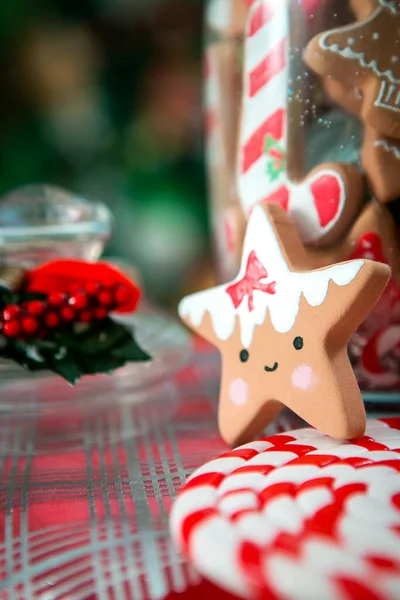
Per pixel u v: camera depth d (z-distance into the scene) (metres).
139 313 0.34
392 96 0.22
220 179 0.29
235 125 0.26
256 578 0.15
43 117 0.58
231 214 0.26
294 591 0.14
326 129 0.23
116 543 0.18
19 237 0.29
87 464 0.22
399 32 0.22
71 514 0.19
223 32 0.27
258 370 0.22
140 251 0.58
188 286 0.59
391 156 0.22
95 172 0.58
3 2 0.57
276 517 0.17
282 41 0.23
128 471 0.22
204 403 0.28
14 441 0.24
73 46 0.58
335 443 0.20
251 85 0.24
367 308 0.20
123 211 0.57
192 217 0.57
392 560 0.15
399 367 0.24
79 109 0.58
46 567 0.17
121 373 0.27
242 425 0.22
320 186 0.23
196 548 0.16
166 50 0.59
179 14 0.58
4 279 0.26
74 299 0.25
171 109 0.58
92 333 0.25
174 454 0.23
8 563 0.17
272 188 0.24
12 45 0.57
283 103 0.23
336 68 0.22
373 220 0.22
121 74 0.59
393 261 0.23
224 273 0.29
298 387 0.21
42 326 0.25
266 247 0.22
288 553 0.15
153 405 0.27
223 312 0.24
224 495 0.18
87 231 0.29
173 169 0.58
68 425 0.25
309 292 0.21
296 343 0.21
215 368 0.33
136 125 0.58
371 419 0.23
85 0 0.58
